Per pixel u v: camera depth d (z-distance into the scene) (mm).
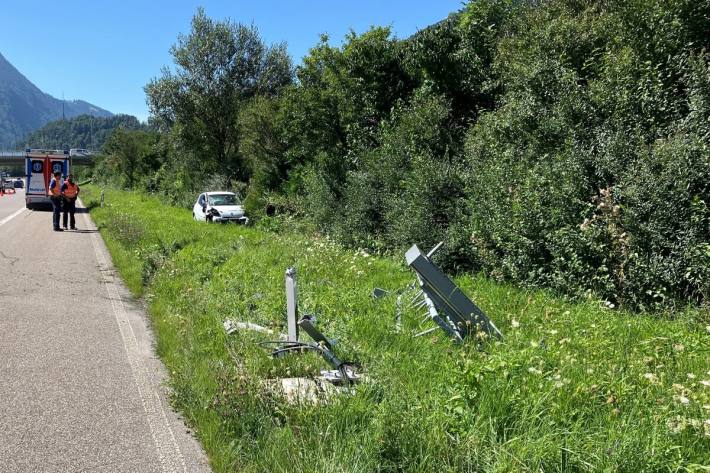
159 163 49219
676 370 4520
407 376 4309
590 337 5281
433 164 11445
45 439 3773
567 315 6168
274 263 10312
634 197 7434
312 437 3355
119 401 4473
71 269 10867
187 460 3541
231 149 32469
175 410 4320
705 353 4914
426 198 11039
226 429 3762
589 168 8398
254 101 27203
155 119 34000
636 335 5742
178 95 31984
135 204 30797
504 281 8844
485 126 11516
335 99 17875
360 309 6750
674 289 7027
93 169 84875
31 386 4723
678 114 8219
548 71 10555
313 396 4027
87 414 4203
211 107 31844
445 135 13469
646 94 8508
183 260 10648
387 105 16938
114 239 15086
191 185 32562
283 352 5148
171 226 17172
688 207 7105
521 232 8547
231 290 8078
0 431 3865
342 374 4395
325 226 15797
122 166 54812
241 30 32438
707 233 6969
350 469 2992
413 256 4895
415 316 6227
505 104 11758
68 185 18469
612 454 2811
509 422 3336
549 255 8398
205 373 4660
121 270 10773
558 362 4234
